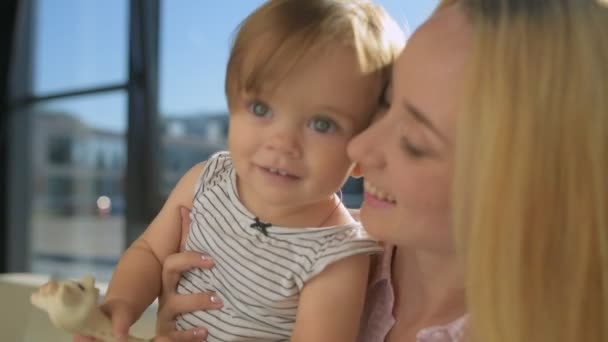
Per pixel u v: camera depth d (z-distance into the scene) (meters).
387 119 0.54
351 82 0.59
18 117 3.17
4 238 3.21
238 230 0.68
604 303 0.45
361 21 0.63
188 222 0.77
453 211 0.48
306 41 0.59
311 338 0.61
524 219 0.44
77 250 2.98
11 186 3.21
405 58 0.52
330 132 0.60
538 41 0.46
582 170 0.44
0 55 3.12
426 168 0.49
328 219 0.68
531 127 0.44
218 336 0.68
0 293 1.29
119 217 2.79
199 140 2.46
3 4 3.10
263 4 0.66
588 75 0.44
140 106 2.62
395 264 0.68
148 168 2.64
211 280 0.69
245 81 0.61
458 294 0.60
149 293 0.74
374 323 0.66
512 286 0.45
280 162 0.60
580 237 0.44
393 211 0.54
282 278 0.64
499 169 0.45
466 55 0.48
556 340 0.45
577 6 0.47
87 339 0.61
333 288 0.62
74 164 2.97
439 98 0.48
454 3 0.55
